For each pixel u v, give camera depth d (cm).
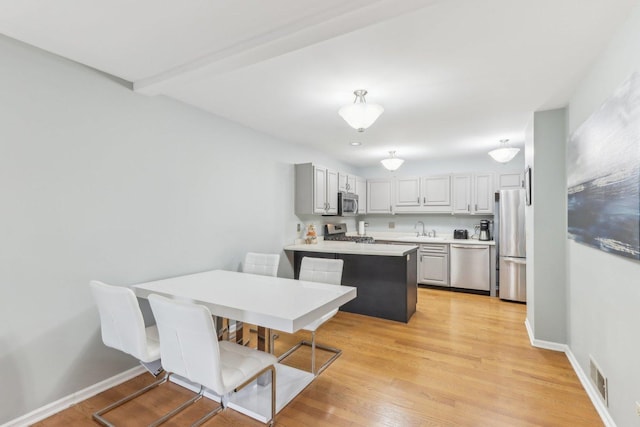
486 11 149
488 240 497
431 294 475
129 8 147
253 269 313
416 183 560
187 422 184
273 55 182
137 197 239
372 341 299
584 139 202
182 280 252
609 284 176
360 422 183
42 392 188
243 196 344
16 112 177
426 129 356
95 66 207
